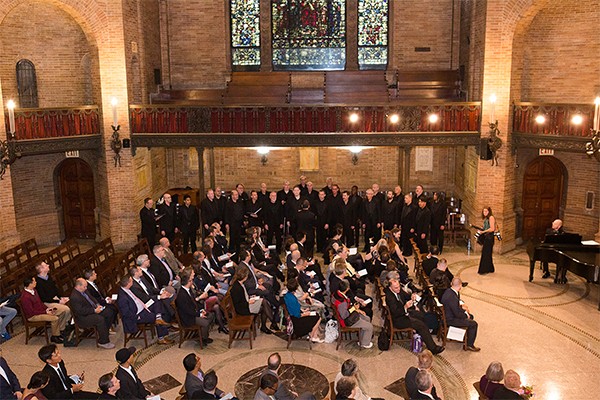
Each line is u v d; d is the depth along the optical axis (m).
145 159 19.84
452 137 18.02
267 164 22.56
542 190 19.14
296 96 20.53
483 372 10.93
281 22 21.42
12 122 15.13
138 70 19.00
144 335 11.90
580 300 14.30
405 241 17.45
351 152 22.39
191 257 15.70
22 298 11.84
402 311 11.60
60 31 18.73
